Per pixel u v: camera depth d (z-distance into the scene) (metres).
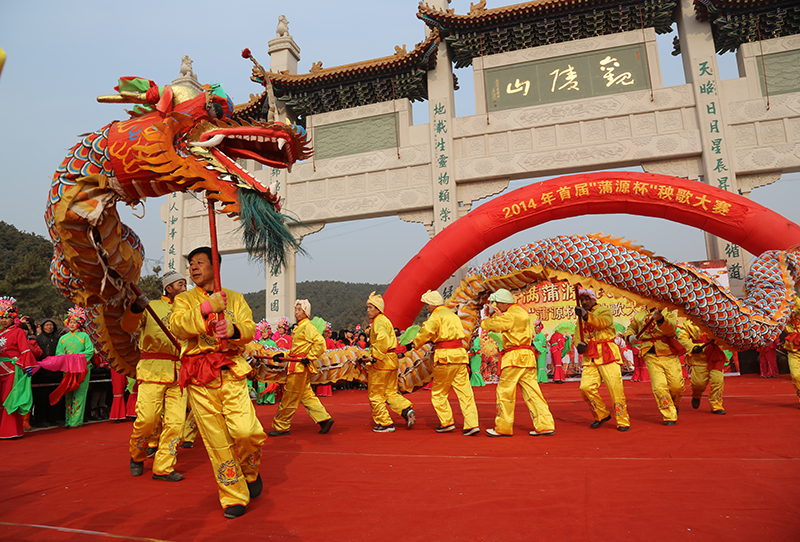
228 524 3.17
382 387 6.99
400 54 18.59
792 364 7.38
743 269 15.63
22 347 7.23
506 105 17.89
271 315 19.03
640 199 13.13
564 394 11.56
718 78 16.36
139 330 4.69
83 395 8.39
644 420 7.02
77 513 3.51
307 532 2.98
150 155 3.60
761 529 2.76
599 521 2.96
